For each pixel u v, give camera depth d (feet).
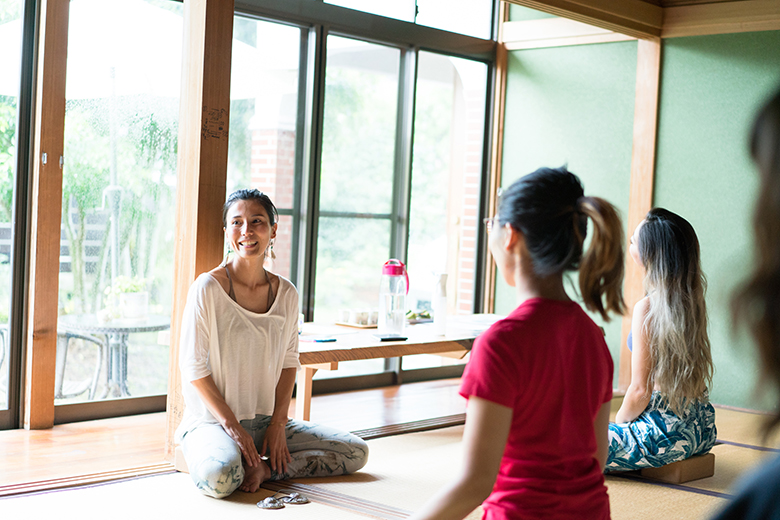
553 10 14.55
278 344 10.02
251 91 14.80
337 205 16.24
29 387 12.23
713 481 10.67
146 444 11.70
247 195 9.95
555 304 4.42
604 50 17.53
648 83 16.88
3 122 12.06
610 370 4.75
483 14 18.67
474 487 4.10
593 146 17.72
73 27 12.60
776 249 1.55
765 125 1.61
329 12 15.58
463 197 18.67
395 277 13.61
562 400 4.30
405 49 17.10
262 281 10.15
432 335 13.61
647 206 16.96
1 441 11.57
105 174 13.12
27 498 8.96
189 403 9.89
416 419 14.23
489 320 15.88
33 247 12.10
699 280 10.21
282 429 10.02
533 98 18.54
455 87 18.25
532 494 4.24
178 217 10.83
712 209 16.28
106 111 13.07
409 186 17.24
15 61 12.10
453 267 18.60
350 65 16.19
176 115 13.87
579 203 4.43
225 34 10.59
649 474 10.69
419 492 9.68
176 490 9.45
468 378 4.21
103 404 13.21
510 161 18.89
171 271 13.97
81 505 8.76
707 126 16.31
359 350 11.96
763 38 15.62
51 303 12.30
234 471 9.07
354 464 10.30
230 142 14.60
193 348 9.52
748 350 1.64
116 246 13.32
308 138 15.56
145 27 13.39
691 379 10.17
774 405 1.60
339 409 14.74
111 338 13.33
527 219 4.42
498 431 4.12
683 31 16.38
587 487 4.37
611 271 4.41
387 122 16.96
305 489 9.62
